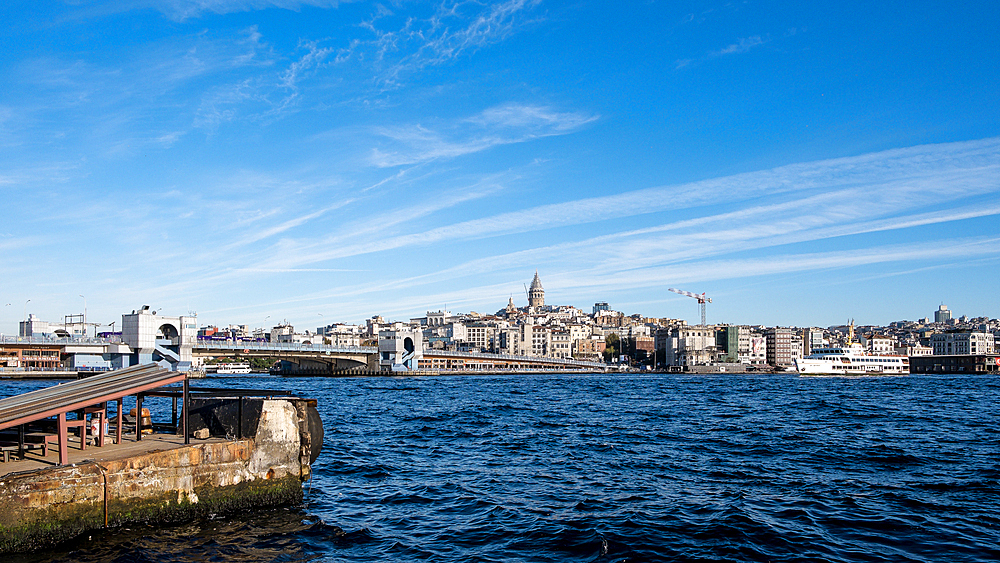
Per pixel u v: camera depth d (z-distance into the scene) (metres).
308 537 28.00
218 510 28.80
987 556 26.05
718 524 29.78
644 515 31.42
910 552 26.50
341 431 61.66
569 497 35.22
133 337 196.12
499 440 56.25
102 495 25.36
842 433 60.72
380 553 26.56
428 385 176.75
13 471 24.27
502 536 28.64
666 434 60.19
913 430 63.25
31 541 23.62
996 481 38.69
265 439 30.53
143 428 33.66
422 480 39.44
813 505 33.22
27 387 139.50
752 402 104.31
